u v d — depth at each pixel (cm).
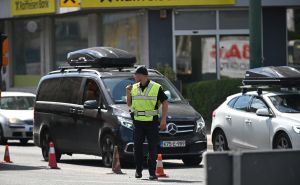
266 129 3722
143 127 3133
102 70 4075
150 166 3142
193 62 6656
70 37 7562
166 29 6619
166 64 6506
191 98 6169
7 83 8319
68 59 4381
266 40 6788
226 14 6662
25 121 5769
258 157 1559
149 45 6638
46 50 7812
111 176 3356
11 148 5538
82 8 6538
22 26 8188
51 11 6994
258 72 4000
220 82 5994
